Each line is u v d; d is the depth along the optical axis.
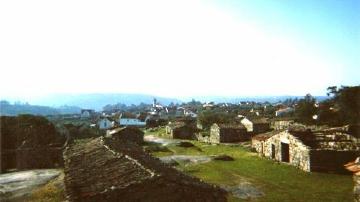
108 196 15.07
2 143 54.88
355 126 51.25
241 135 83.44
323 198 31.52
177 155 61.12
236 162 51.97
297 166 45.75
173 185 15.93
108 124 145.50
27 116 62.75
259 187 36.19
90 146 27.64
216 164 50.44
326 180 38.09
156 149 68.31
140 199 15.45
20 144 56.75
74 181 17.08
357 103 77.19
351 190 33.72
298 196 32.44
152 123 143.62
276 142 52.91
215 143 81.81
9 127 57.97
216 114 125.12
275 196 32.72
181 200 16.00
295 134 48.88
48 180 40.91
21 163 50.16
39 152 50.84
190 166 49.38
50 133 63.31
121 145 29.30
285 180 38.91
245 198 32.34
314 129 52.69
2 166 49.06
